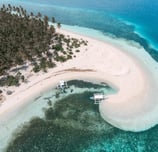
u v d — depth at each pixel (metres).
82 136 60.03
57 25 117.25
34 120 64.94
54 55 89.00
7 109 67.69
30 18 117.31
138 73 80.81
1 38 88.12
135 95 71.06
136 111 65.69
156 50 98.88
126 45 102.38
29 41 89.56
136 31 118.44
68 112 67.19
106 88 75.12
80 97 72.06
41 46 88.75
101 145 57.59
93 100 70.62
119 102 68.94
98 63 86.31
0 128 62.47
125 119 63.47
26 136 60.56
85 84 77.31
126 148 56.56
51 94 73.50
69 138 59.72
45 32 99.75
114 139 58.88
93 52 92.94
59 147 57.59
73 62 86.50
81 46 96.81
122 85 75.69
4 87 74.31
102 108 67.50
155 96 70.56
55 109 68.25
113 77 79.50
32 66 83.75
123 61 87.56
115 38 109.81
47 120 64.94
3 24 101.81
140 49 99.00
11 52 82.06
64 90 74.81
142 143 57.62
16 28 97.00
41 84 76.94
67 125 63.25
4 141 59.22
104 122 63.25
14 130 62.06
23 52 82.75
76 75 81.31
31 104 69.88
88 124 63.16
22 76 77.06
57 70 82.62
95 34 114.25
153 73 81.19
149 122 62.44
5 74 79.12
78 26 124.69
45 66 83.31
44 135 60.75
